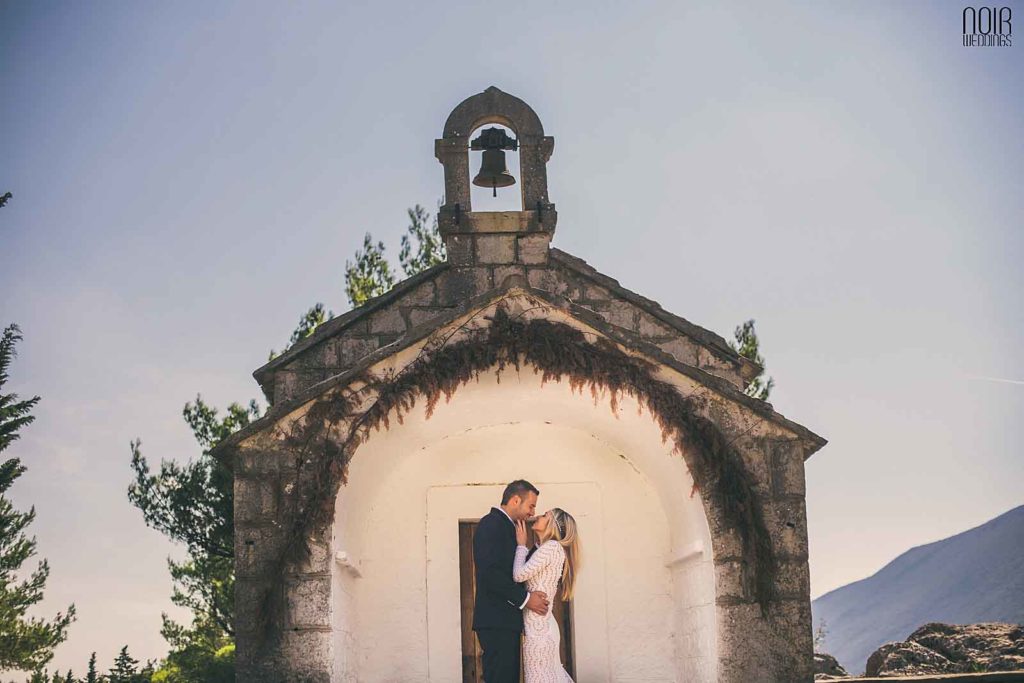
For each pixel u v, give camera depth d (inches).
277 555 346.3
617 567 425.1
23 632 593.9
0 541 608.7
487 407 382.6
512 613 334.3
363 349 449.1
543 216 457.7
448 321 362.3
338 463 351.9
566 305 364.8
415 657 416.5
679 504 384.5
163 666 629.0
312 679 338.0
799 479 359.6
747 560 352.8
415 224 733.3
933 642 551.8
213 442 677.9
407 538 426.0
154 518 665.0
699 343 461.7
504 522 343.6
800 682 345.1
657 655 418.0
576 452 433.7
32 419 563.5
